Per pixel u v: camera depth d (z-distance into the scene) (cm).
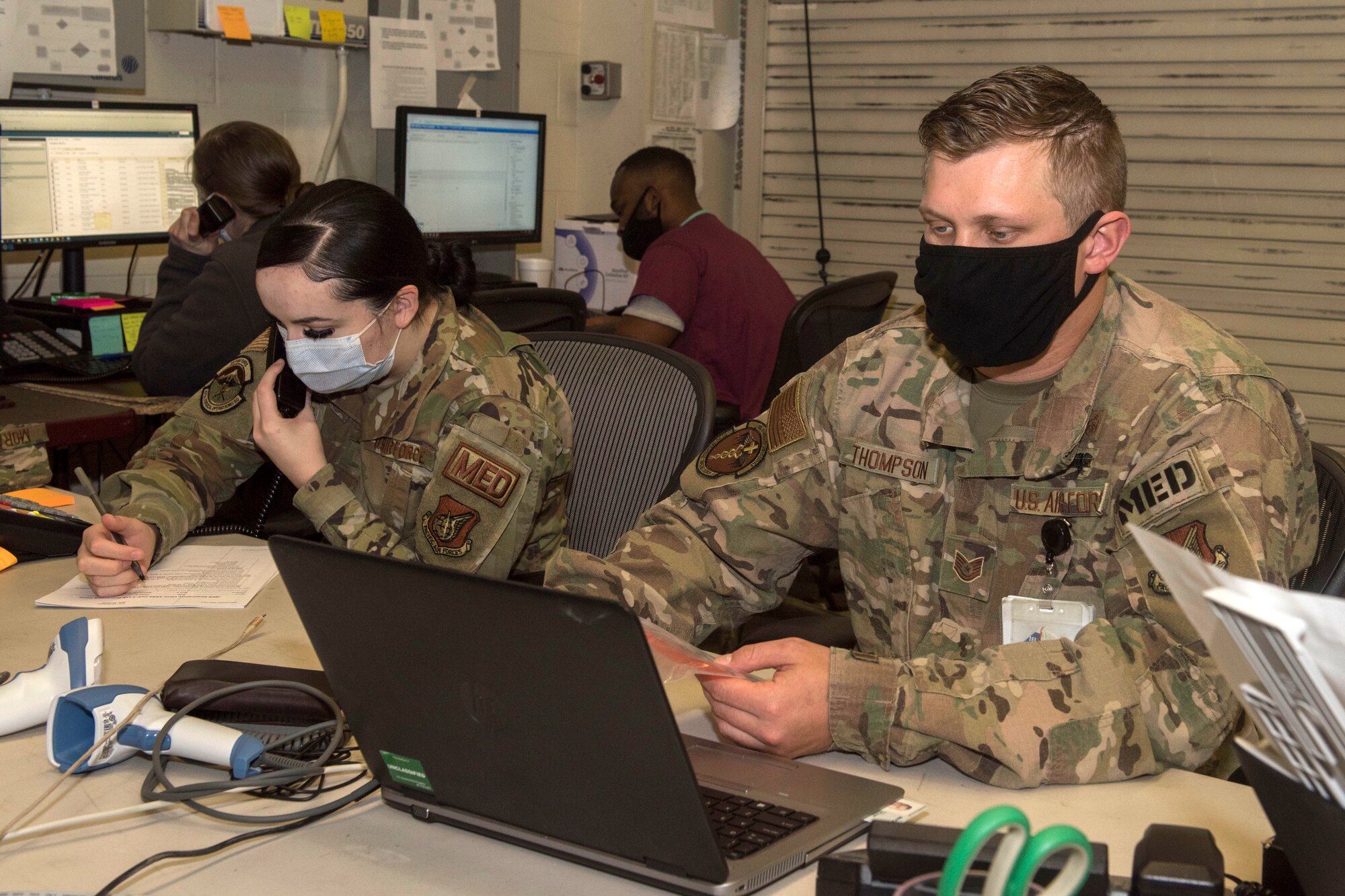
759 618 163
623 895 84
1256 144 370
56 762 101
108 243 284
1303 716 58
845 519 136
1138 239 391
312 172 355
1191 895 73
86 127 276
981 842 60
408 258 154
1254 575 104
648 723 77
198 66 320
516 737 85
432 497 156
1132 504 115
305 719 108
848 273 451
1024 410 124
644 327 334
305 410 160
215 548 164
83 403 242
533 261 390
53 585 149
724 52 450
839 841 91
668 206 358
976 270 114
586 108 423
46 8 275
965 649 127
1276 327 377
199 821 94
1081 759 102
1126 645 109
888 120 432
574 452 182
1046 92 112
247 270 251
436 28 357
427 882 86
